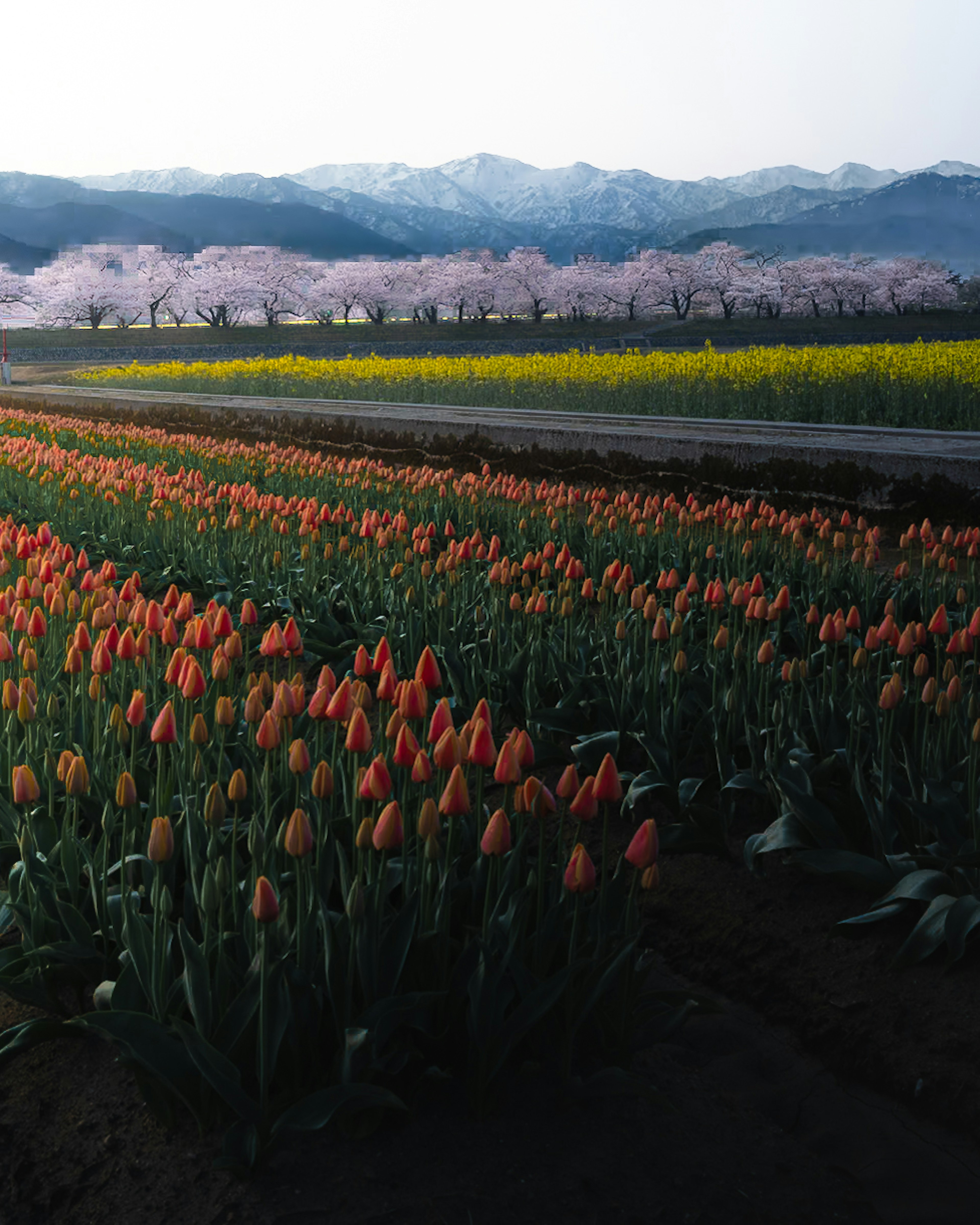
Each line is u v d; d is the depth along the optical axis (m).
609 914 3.26
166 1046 2.51
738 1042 3.25
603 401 20.69
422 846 2.91
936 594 6.59
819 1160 2.71
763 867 4.05
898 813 3.84
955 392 15.79
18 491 11.95
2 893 3.47
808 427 15.38
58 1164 2.56
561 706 4.95
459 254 102.62
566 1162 2.57
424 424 18.42
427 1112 2.71
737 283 90.50
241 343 79.62
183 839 3.55
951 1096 2.83
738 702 4.51
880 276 94.12
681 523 7.63
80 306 83.06
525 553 8.18
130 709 3.34
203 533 8.62
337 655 6.02
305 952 2.71
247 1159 2.45
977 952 3.28
